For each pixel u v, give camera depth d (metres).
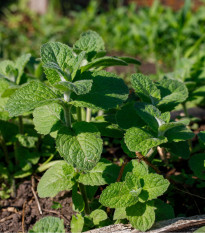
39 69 0.64
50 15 1.60
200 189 0.56
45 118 0.49
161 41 1.16
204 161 0.50
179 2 1.58
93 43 0.53
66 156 0.44
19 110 0.43
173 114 0.63
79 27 1.41
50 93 0.45
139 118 0.51
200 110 0.73
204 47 0.98
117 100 0.46
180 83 0.53
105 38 1.29
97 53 0.53
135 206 0.45
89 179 0.47
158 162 0.54
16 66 0.57
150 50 1.15
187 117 0.66
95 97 0.46
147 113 0.47
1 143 0.59
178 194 0.55
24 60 0.56
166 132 0.48
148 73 0.96
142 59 1.13
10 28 1.46
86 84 0.43
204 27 1.20
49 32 1.39
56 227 0.45
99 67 0.55
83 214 0.51
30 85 0.45
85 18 1.49
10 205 0.55
